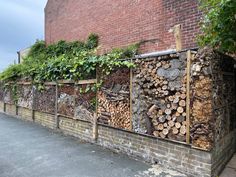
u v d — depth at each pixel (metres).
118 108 4.50
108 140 4.77
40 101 7.48
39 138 5.78
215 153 3.32
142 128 4.02
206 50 3.17
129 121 4.26
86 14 8.80
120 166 3.82
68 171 3.65
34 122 7.92
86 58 5.25
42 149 4.82
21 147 4.98
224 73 3.79
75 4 9.49
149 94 3.89
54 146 5.04
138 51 6.41
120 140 4.49
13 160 4.17
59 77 6.29
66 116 6.10
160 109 3.73
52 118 6.80
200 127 3.21
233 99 4.42
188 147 3.37
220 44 3.34
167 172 3.50
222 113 3.71
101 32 7.98
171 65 3.57
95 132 5.08
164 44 5.85
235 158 4.21
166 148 3.67
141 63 4.00
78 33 9.23
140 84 4.02
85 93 5.39
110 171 3.62
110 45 7.55
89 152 4.60
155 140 3.83
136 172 3.55
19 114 9.09
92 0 8.49
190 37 5.24
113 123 4.62
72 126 5.91
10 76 9.32
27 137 5.89
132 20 6.80
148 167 3.74
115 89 4.55
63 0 10.35
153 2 6.19
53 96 6.72
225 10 2.99
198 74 3.20
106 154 4.46
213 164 3.22
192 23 5.21
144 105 3.97
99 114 4.98
